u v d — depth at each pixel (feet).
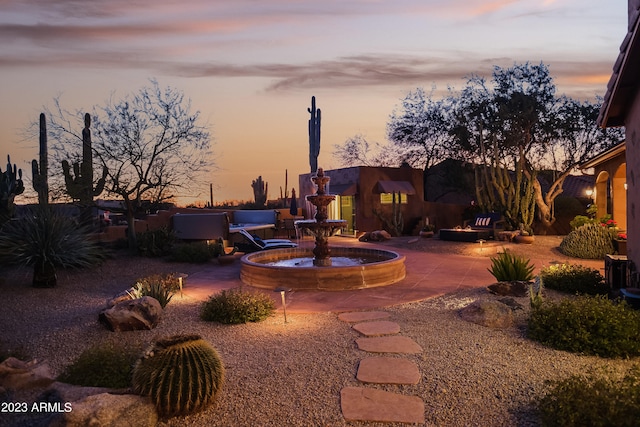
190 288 33.40
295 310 25.84
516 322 22.44
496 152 64.34
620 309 19.49
